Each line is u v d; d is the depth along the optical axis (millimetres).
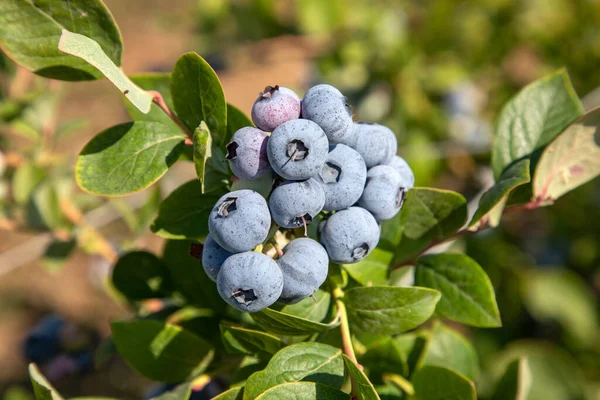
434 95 805
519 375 384
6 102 495
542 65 905
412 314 308
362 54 757
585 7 850
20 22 309
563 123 359
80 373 512
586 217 803
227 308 367
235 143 288
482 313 333
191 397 387
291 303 294
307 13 758
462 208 333
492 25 863
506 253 771
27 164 492
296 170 280
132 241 492
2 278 1093
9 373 948
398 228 344
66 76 319
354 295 311
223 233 280
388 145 307
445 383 337
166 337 342
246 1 841
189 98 309
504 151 359
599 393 707
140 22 1679
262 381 296
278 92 290
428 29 795
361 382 287
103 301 1037
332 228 296
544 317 757
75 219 501
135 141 310
